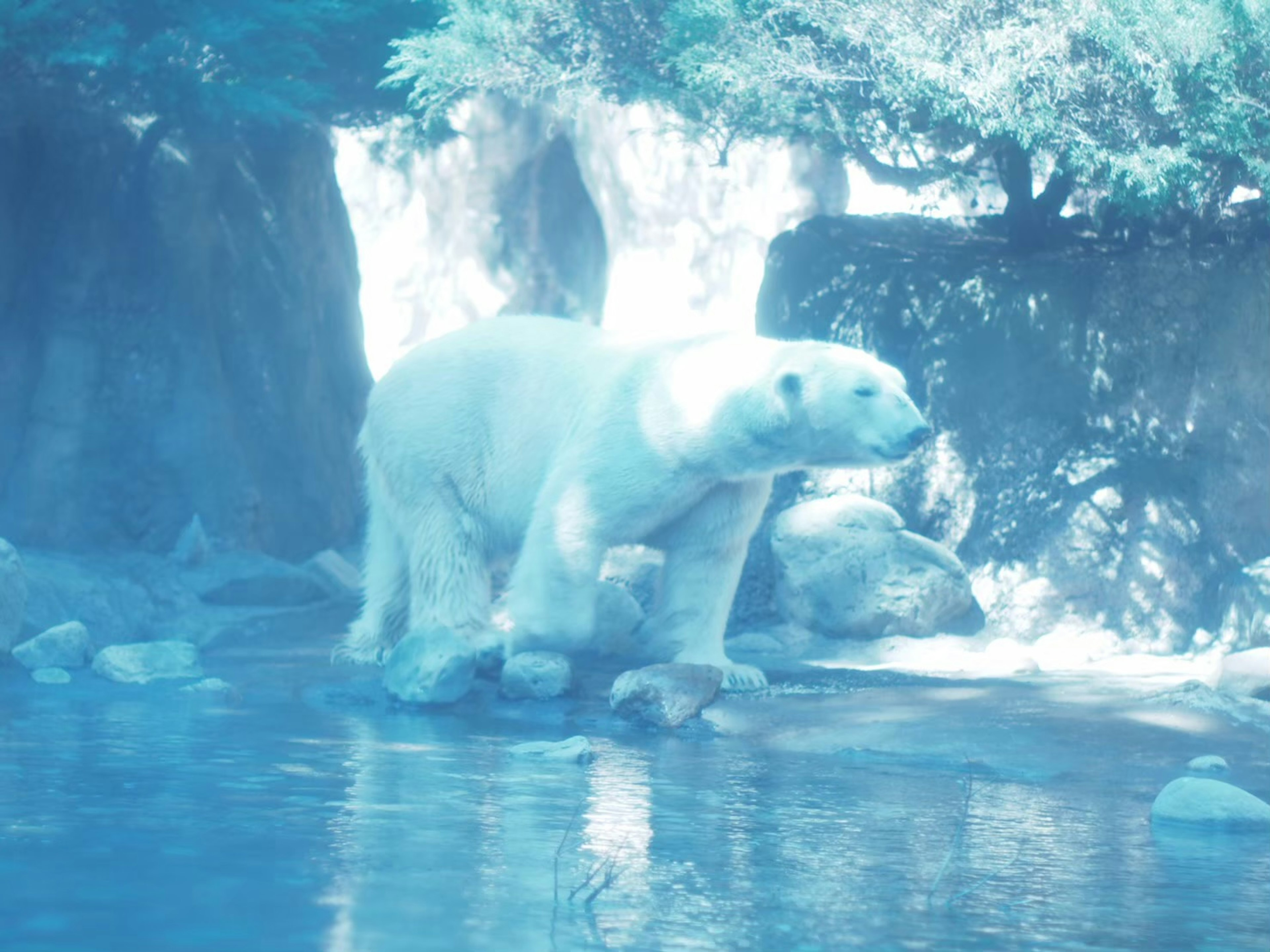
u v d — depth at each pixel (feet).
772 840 15.53
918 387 40.88
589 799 17.58
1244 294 37.96
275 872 12.99
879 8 34.83
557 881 13.07
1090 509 37.70
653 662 28.94
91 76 39.96
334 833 14.82
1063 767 21.70
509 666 26.84
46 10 35.94
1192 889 13.99
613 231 99.55
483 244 101.19
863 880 13.79
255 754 20.10
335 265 54.54
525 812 16.49
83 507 43.37
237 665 31.19
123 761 19.01
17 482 42.91
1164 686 27.68
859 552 36.19
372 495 31.73
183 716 24.03
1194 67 32.81
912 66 33.47
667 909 12.25
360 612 35.06
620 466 27.17
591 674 29.12
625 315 97.71
